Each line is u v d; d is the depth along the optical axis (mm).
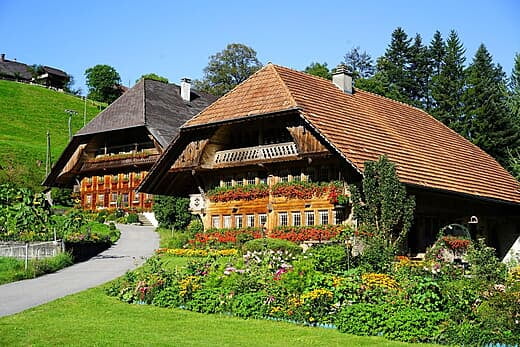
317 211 28438
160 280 17844
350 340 12852
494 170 37812
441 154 33688
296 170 29688
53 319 15352
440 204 29828
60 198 57500
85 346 12453
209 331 13867
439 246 26000
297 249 25156
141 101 53188
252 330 13898
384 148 28719
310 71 70188
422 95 66938
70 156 57062
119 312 16156
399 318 13156
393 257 20094
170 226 43125
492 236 35594
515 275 14266
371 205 23641
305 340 12898
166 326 14453
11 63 127062
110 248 33781
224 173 32406
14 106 95250
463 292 13594
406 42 67812
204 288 17078
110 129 52625
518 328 12336
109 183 55750
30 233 32156
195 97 58844
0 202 32812
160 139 48906
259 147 29828
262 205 30422
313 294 14664
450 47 63875
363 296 14562
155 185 33688
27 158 70312
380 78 67875
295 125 27953
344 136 27156
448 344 12500
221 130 31203
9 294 19500
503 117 52156
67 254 27688
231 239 30562
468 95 54719
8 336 13328
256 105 29234
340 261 18078
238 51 86625
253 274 16969
